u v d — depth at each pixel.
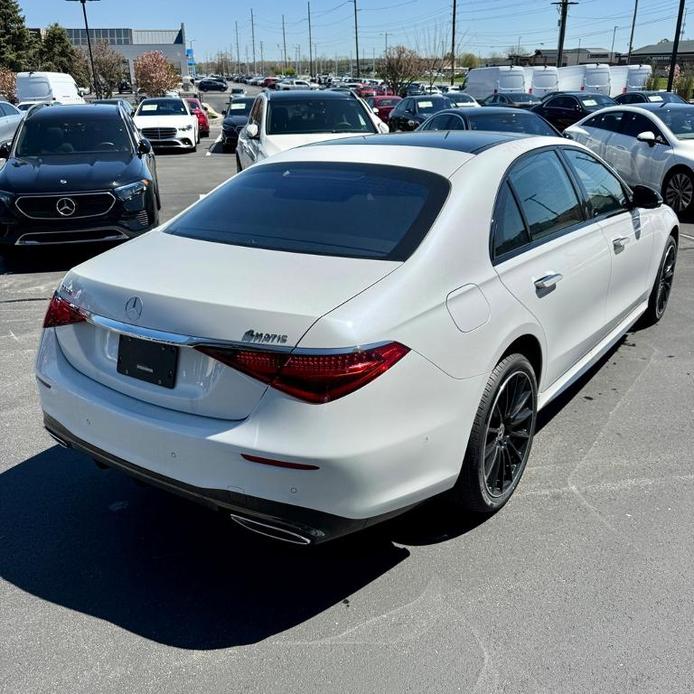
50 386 2.95
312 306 2.45
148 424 2.59
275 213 3.22
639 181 11.12
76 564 2.98
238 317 2.44
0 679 2.39
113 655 2.50
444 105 22.67
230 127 21.25
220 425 2.48
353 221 3.03
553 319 3.50
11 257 8.07
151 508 3.39
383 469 2.50
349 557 3.03
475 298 2.87
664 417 4.27
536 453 3.86
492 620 2.65
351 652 2.51
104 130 8.79
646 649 2.50
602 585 2.83
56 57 62.94
